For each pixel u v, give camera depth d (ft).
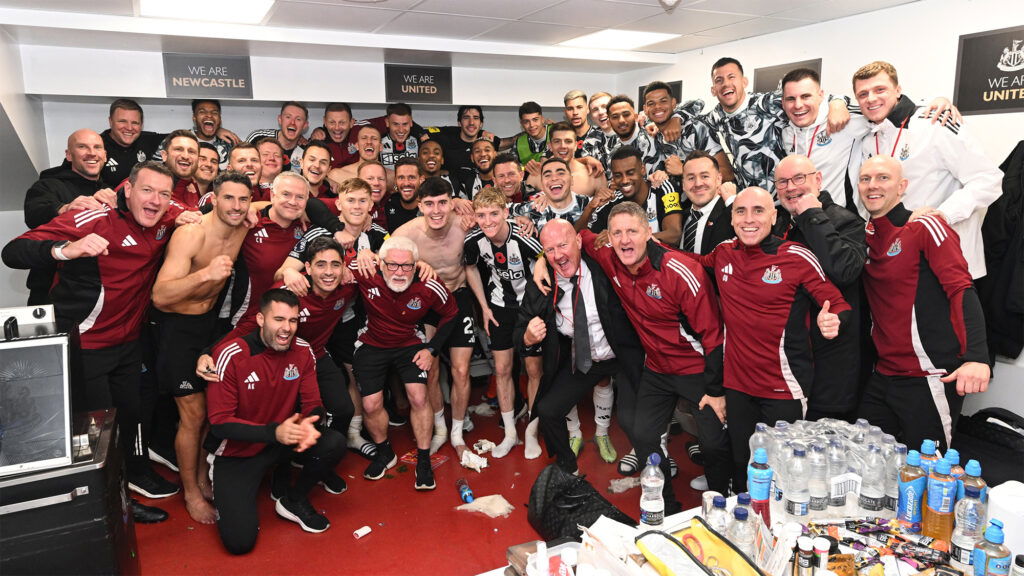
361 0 13.02
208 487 11.68
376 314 11.98
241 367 9.75
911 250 9.06
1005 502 5.83
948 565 5.99
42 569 6.90
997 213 11.51
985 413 10.06
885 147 11.16
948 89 13.66
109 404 10.60
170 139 13.52
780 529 5.76
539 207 14.03
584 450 13.58
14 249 9.62
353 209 12.54
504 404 13.43
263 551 9.96
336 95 18.57
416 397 11.88
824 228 8.77
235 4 13.71
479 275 13.35
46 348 6.82
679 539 5.63
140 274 10.46
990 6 12.79
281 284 11.41
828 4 14.12
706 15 15.07
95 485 7.04
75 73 15.65
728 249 9.58
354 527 10.62
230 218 10.52
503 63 19.94
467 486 11.69
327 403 11.62
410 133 19.95
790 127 12.86
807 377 9.20
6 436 6.73
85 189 12.87
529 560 5.65
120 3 12.87
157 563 9.62
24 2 12.60
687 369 10.25
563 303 11.38
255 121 19.94
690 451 12.99
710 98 19.35
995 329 11.82
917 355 9.21
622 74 22.74
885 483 7.09
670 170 14.03
